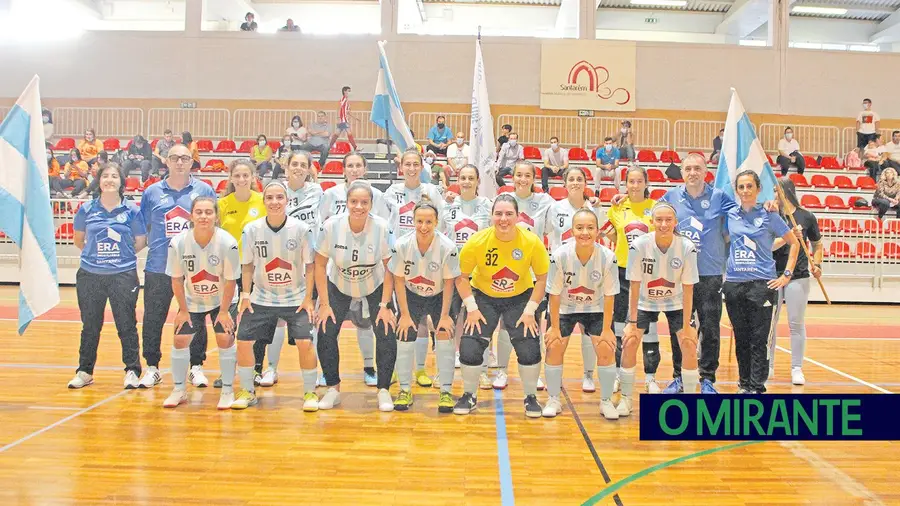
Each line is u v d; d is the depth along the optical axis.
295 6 21.53
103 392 4.97
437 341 4.68
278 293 4.55
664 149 16.41
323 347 4.69
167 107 16.55
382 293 4.73
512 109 16.39
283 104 16.52
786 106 16.50
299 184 5.59
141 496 2.97
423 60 16.44
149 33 16.55
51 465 3.36
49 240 5.02
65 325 8.35
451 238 5.57
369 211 4.71
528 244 4.46
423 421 4.36
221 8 20.78
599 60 16.38
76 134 16.61
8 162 4.91
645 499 3.04
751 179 4.78
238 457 3.53
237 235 5.21
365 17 21.66
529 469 3.43
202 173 15.09
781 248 5.68
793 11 20.88
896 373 6.17
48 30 16.62
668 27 21.89
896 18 20.80
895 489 3.23
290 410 4.58
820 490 3.20
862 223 13.25
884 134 16.69
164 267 5.10
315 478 3.24
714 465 3.55
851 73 16.58
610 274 4.44
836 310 11.90
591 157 16.19
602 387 4.55
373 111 6.42
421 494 3.05
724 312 11.68
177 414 4.39
